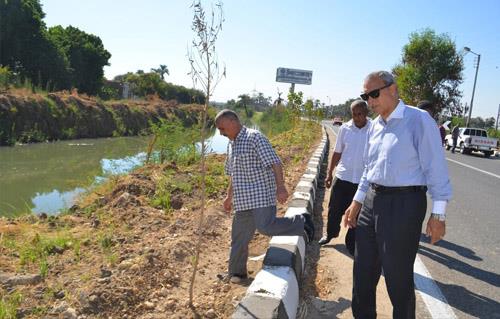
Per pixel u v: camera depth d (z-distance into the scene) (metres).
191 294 3.98
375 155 3.41
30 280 4.29
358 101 5.72
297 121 20.11
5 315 3.56
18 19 34.47
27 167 14.84
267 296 3.58
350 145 5.87
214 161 12.95
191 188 8.91
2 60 34.78
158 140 13.43
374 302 3.63
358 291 3.59
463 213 9.18
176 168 10.89
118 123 30.75
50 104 24.53
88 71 47.53
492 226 8.15
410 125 3.24
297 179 10.61
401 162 3.22
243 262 4.61
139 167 11.81
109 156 18.67
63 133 24.52
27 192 11.19
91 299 3.85
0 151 18.11
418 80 45.09
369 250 3.52
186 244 5.47
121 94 63.47
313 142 22.62
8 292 4.06
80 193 10.69
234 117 4.40
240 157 4.39
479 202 10.52
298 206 6.61
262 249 5.70
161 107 38.94
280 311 3.42
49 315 3.66
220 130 4.44
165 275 4.52
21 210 9.31
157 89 60.16
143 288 4.24
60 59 38.97
